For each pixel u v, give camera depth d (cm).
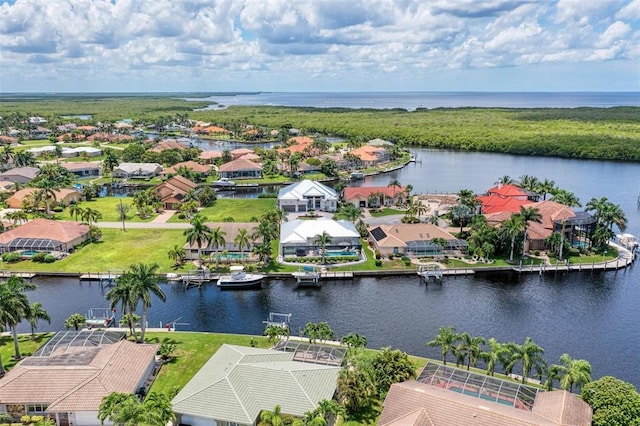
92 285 10375
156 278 7800
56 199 16312
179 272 10781
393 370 6456
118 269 10938
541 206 13600
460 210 13812
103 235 13388
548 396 5738
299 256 11775
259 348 7250
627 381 7075
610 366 7456
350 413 5978
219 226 12394
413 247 11812
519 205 14300
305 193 16350
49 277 10744
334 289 10244
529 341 6512
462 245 12081
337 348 7131
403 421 5291
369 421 5853
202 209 16400
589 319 8975
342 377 6025
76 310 9262
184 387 6075
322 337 7775
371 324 8738
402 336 8312
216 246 11288
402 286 10400
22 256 11662
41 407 5872
